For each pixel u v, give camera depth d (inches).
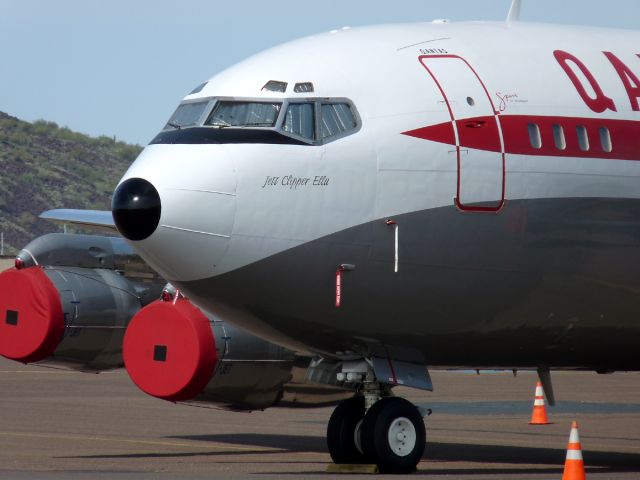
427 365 2625.5
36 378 6127.0
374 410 2476.6
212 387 2962.6
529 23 2797.7
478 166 2484.0
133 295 3324.3
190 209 2320.4
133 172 2385.6
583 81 2650.1
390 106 2464.3
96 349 3267.7
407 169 2436.0
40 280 3174.2
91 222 3560.5
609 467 2795.3
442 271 2465.6
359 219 2402.8
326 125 2429.9
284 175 2369.6
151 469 2615.7
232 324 2534.5
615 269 2608.3
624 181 2613.2
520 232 2516.0
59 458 2827.3
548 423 4153.5
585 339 2672.2
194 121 2466.8
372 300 2436.0
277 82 2463.1
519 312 2564.0
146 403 4658.0
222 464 2753.4
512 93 2561.5
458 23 2723.9
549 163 2544.3
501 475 2487.7
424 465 2783.0
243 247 2346.2
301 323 2442.2
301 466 2721.5
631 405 5004.9
